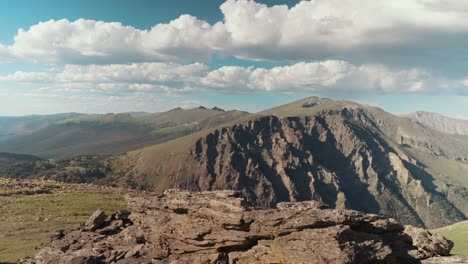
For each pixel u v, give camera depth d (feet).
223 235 123.34
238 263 119.03
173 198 142.61
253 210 123.54
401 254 116.16
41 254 144.05
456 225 361.10
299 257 108.27
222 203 127.95
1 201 282.56
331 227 112.47
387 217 127.34
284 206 130.82
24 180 396.57
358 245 108.58
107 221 166.71
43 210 262.06
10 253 175.42
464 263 111.86
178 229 132.46
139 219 149.79
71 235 157.07
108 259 132.46
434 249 121.90
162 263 126.93
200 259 124.16
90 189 366.84
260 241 118.93
